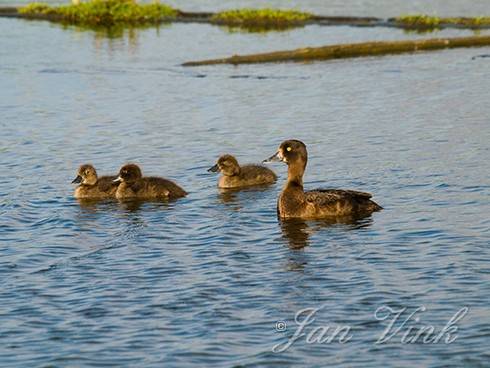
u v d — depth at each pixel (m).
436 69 36.75
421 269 16.58
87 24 50.78
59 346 14.14
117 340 14.28
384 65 37.84
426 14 51.28
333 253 17.52
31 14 53.28
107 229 19.30
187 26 49.28
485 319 14.59
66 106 31.80
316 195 19.83
